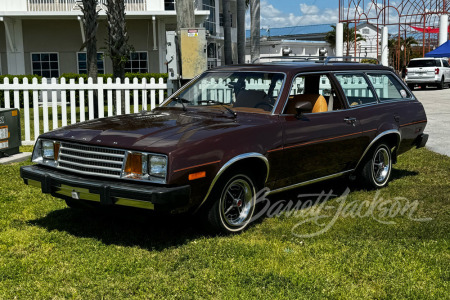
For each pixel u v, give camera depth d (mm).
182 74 9070
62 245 4555
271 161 4980
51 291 3656
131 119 5133
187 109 5539
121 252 4383
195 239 4684
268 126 4977
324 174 5762
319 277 3883
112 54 14734
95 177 4504
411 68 29281
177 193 4172
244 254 4332
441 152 9336
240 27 20781
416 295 3605
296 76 5480
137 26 23266
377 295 3627
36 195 6172
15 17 21844
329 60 6363
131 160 4316
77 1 21922
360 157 6168
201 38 8977
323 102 5746
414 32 36406
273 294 3613
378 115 6297
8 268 4016
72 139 4664
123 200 4242
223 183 4637
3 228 4984
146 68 23578
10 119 8227
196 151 4340
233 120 5051
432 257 4250
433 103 19266
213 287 3721
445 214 5500
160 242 4625
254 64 5895
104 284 3756
